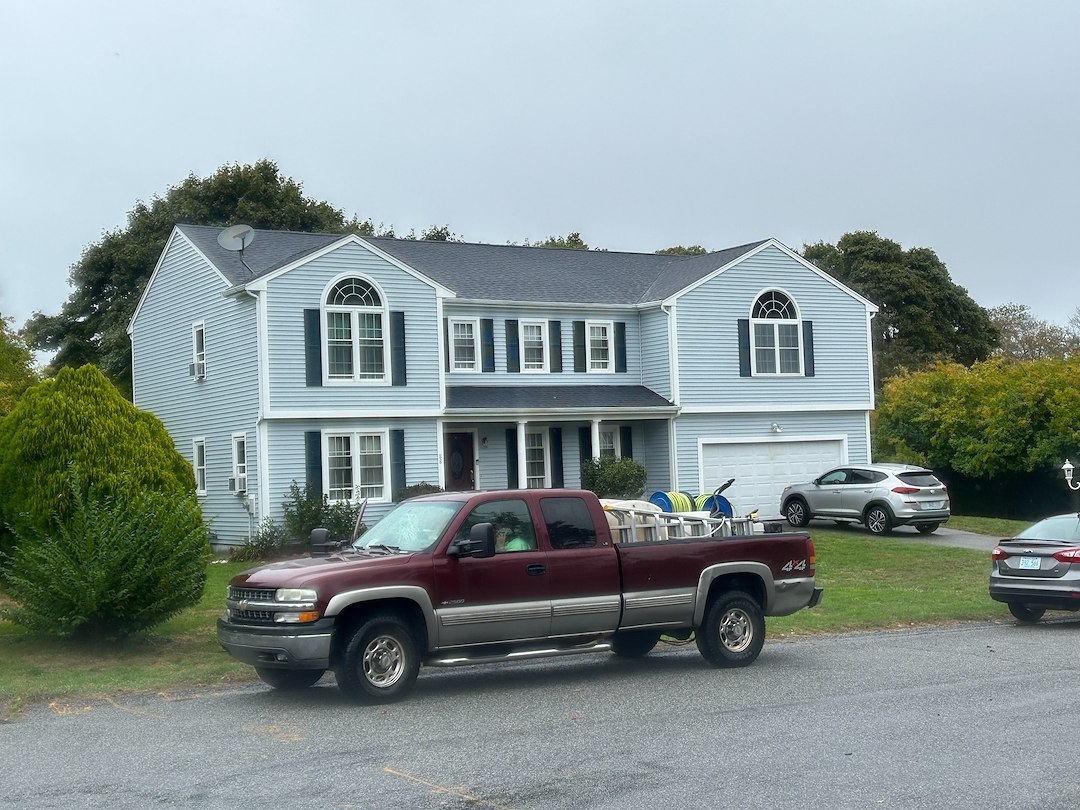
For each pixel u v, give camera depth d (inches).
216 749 377.1
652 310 1298.0
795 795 310.5
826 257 2423.7
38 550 567.8
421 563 464.4
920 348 2311.8
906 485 1175.6
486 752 366.6
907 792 311.9
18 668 531.8
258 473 1062.4
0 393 1305.4
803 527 1273.4
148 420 754.2
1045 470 1533.0
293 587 446.3
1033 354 2630.4
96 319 1784.0
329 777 337.4
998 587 684.7
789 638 633.0
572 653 496.4
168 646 592.1
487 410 1150.3
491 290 1254.3
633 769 341.4
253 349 1071.6
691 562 526.3
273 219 1803.6
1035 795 307.6
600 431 1289.4
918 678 495.2
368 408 1094.4
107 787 330.6
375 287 1102.4
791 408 1334.9
